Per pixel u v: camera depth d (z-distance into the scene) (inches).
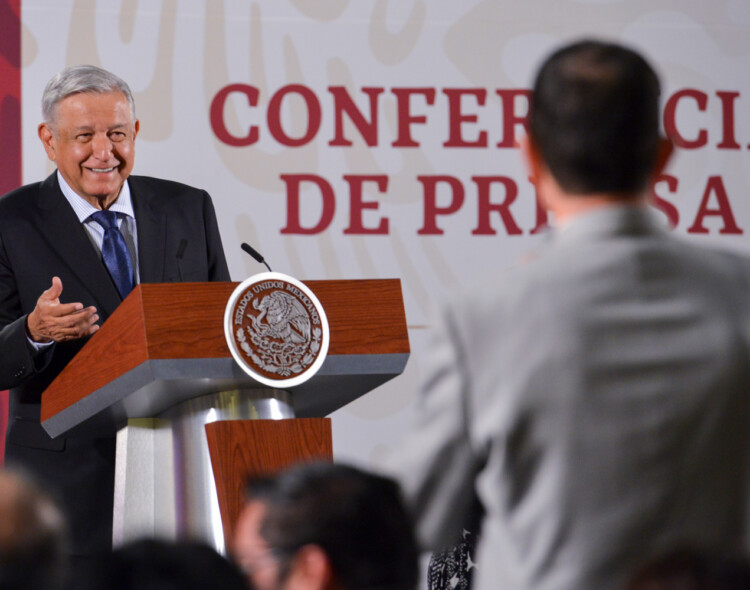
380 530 162.4
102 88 437.1
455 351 193.2
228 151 670.5
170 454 339.0
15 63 655.8
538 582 183.3
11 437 416.8
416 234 679.1
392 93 684.7
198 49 673.6
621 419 182.7
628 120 194.7
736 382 185.9
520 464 187.2
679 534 181.2
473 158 685.9
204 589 141.9
